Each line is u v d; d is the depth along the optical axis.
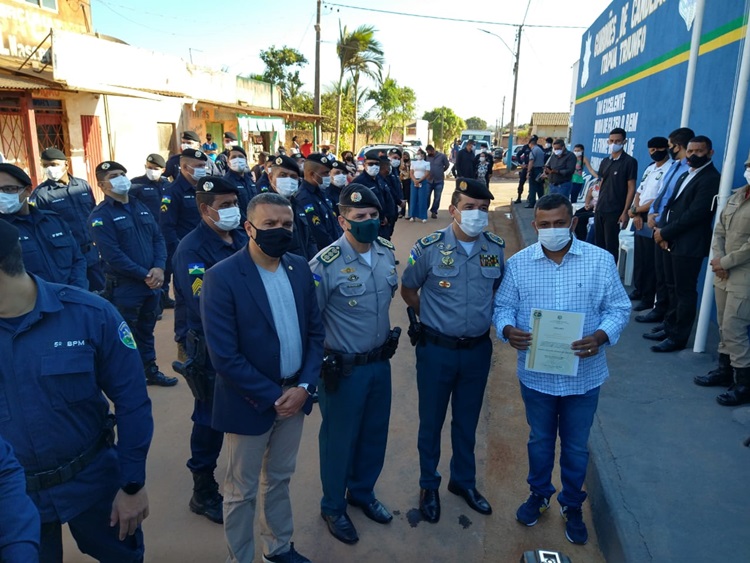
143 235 4.68
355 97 29.36
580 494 2.95
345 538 3.00
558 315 2.75
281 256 2.47
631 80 9.17
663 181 5.34
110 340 2.03
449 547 3.00
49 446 1.91
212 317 2.36
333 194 6.41
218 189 3.03
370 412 3.01
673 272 4.78
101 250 4.41
